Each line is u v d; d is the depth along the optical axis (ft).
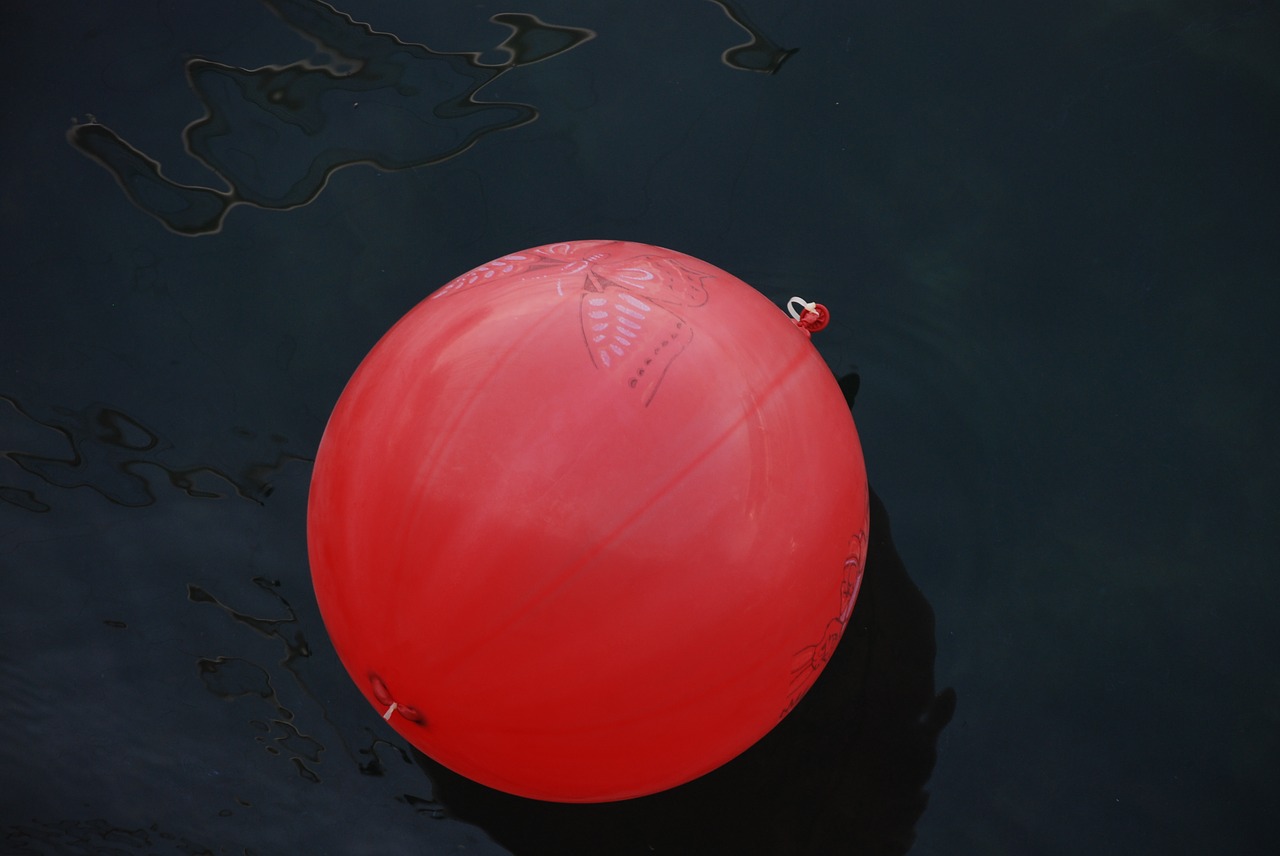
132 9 14.94
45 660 11.10
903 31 14.62
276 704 10.91
